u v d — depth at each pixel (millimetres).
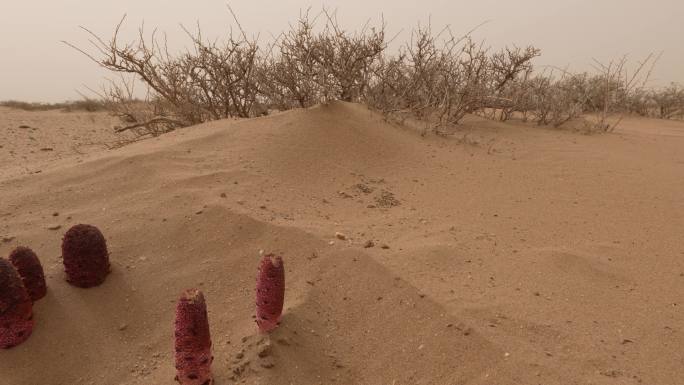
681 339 2508
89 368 2359
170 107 6746
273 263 2305
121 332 2537
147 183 3672
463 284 2859
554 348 2371
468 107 7906
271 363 2254
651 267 3262
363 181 4375
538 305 2709
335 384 2229
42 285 2582
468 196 4332
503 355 2279
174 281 2820
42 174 3887
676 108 14789
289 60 6230
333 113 5426
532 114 9516
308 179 4180
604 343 2439
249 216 3238
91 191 3600
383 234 3410
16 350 2377
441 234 3492
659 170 5547
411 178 4617
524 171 5148
